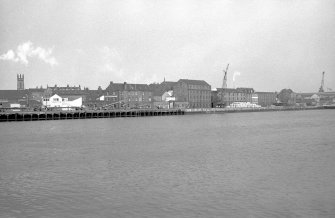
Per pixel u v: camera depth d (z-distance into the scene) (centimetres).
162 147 5938
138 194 3150
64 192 3231
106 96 19988
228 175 3794
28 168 4250
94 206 2872
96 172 4000
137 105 19988
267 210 2741
